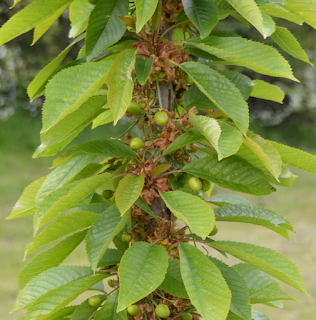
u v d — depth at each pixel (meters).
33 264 0.99
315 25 0.99
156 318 0.98
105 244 0.91
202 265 0.91
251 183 0.97
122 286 0.87
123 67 0.91
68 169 0.98
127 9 0.95
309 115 9.18
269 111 9.15
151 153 1.00
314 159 0.95
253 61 0.93
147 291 0.87
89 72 0.91
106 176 0.93
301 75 8.34
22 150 6.30
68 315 1.01
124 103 0.90
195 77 0.94
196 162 0.98
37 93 1.02
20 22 0.97
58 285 0.96
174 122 0.98
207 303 0.88
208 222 0.89
